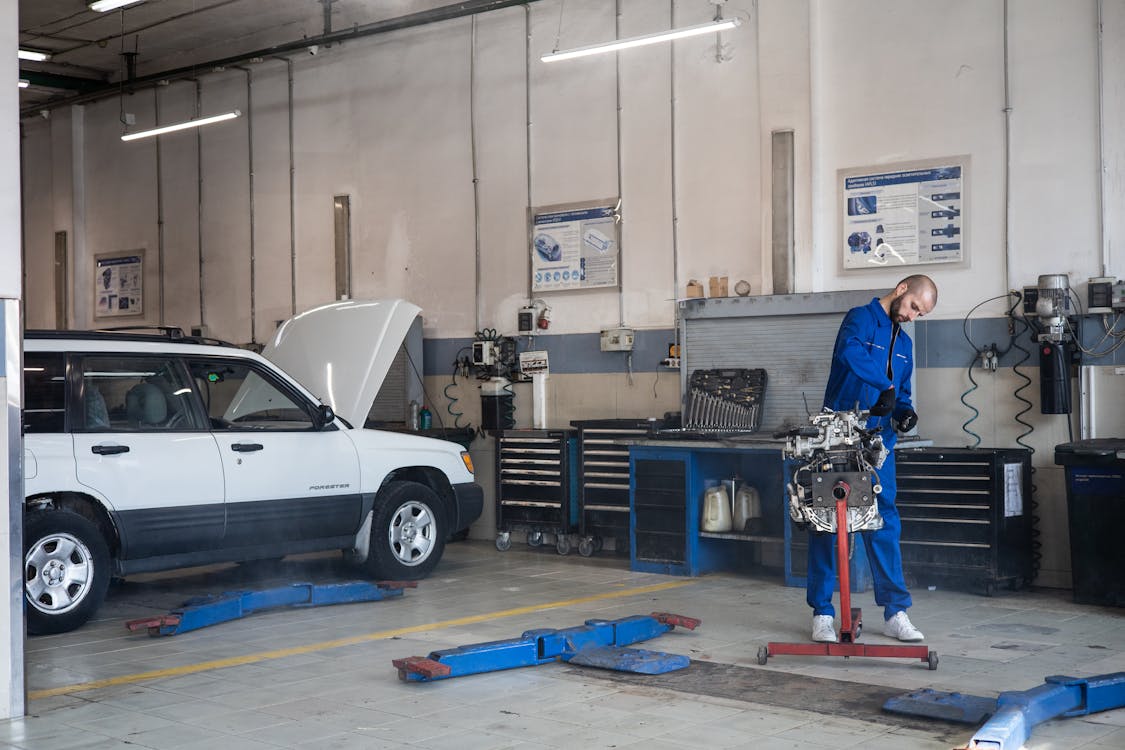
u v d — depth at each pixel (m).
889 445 5.32
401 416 9.80
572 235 9.04
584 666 4.97
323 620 6.09
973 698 4.18
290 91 10.91
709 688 4.57
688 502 7.52
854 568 6.86
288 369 8.23
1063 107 6.93
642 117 8.66
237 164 11.38
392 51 10.14
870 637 5.53
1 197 4.25
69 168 12.87
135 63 11.90
